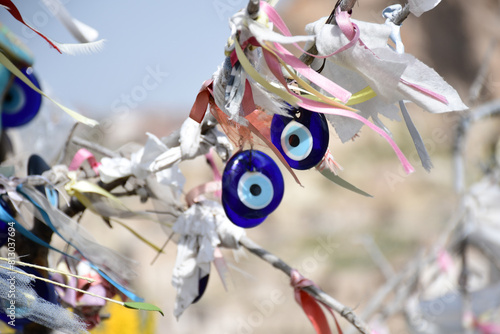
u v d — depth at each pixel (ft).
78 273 4.00
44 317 3.74
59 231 3.98
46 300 3.81
